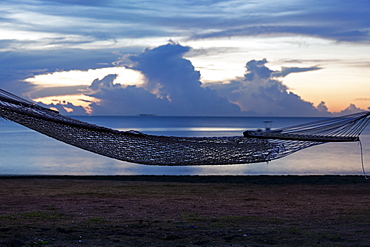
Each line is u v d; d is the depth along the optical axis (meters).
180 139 9.86
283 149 9.69
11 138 62.56
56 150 43.62
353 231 8.47
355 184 19.70
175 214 11.12
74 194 14.73
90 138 9.77
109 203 12.88
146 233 8.45
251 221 10.06
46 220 9.85
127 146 9.81
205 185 18.59
